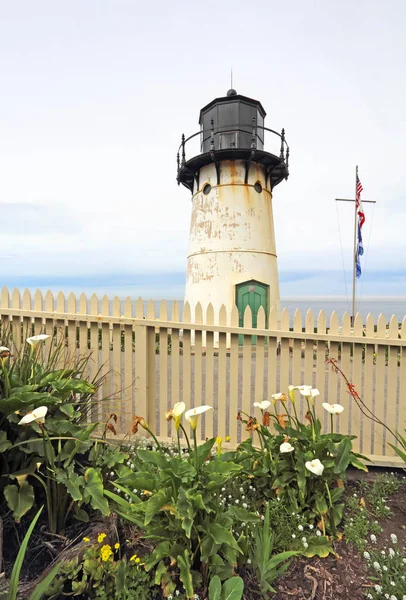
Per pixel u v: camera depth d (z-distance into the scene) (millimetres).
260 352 3562
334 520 2291
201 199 11148
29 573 1896
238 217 10453
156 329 3754
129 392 3797
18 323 4016
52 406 2395
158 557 1743
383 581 1929
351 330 3492
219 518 1907
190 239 11539
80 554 1827
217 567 1795
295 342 3545
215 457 2645
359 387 3490
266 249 10727
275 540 2119
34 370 2658
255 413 3617
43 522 2186
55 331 3846
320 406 3527
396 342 3330
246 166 10391
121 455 2621
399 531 2418
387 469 3430
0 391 2279
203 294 10617
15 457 2146
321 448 2373
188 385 3732
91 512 2320
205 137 12664
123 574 1715
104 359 3842
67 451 2236
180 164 11812
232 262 10328
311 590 1890
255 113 12219
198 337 3920
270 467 2480
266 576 1826
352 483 3092
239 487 2637
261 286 10383
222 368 3648
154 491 1904
